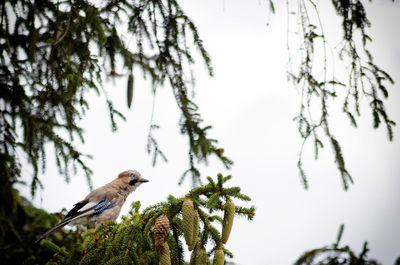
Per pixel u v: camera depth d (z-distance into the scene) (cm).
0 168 724
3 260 851
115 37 823
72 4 824
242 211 790
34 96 851
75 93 840
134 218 841
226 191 777
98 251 866
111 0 817
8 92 799
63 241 994
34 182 830
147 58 829
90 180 920
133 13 818
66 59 826
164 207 809
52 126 859
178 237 841
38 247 916
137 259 821
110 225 899
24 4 809
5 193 720
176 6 819
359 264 634
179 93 809
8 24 812
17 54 823
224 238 751
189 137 782
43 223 926
